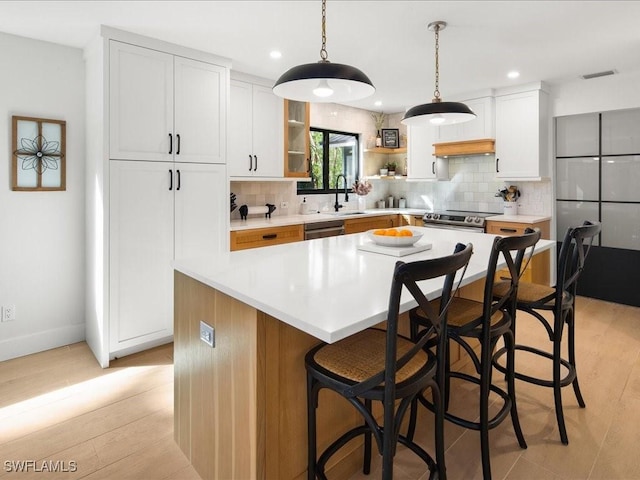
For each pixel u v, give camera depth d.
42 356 2.99
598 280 4.39
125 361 2.91
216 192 3.36
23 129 2.91
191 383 1.83
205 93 3.26
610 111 4.13
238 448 1.51
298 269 1.81
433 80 4.14
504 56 3.41
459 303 2.05
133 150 2.88
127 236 2.88
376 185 5.93
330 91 1.98
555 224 4.61
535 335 3.36
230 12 2.54
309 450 1.47
